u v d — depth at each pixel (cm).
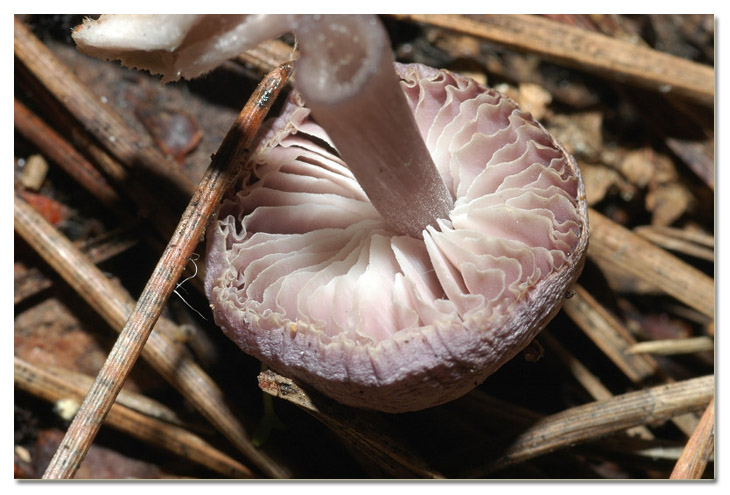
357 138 13
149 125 16
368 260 14
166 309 16
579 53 17
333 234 15
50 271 16
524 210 14
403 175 14
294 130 15
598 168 17
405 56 17
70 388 16
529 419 16
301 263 14
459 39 17
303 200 15
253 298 14
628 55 17
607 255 16
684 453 15
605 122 17
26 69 16
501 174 14
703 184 17
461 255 14
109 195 16
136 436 16
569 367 16
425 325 14
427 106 15
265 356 14
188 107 17
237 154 15
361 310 14
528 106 17
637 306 17
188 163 16
